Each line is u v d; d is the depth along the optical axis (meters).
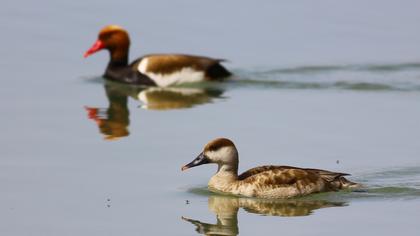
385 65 25.62
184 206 15.62
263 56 26.42
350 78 24.88
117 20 28.84
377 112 21.64
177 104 22.91
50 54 26.41
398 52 26.59
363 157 18.00
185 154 18.39
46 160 18.06
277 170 16.03
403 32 28.25
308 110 21.89
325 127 20.30
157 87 25.05
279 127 20.28
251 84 24.69
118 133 20.08
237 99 23.20
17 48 26.72
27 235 14.32
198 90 24.56
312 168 17.17
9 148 18.83
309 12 30.05
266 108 22.12
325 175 16.08
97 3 30.64
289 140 19.25
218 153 16.12
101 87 24.59
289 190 15.85
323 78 24.95
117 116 21.67
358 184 16.27
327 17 29.58
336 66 25.62
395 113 21.53
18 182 16.80
